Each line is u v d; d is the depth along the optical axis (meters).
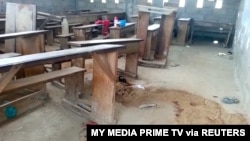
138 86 3.75
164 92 3.60
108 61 2.48
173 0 8.31
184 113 2.97
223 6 7.89
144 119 2.78
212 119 2.85
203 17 8.21
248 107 2.96
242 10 6.19
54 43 6.10
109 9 9.32
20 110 2.76
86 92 3.32
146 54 4.90
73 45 3.06
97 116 2.69
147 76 4.29
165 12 4.58
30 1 7.75
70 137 2.38
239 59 4.67
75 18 6.64
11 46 3.44
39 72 3.16
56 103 3.07
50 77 2.57
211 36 8.26
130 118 2.78
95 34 6.39
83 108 2.83
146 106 3.07
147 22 4.68
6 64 1.75
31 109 2.84
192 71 4.80
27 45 3.21
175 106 3.16
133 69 4.09
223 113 3.03
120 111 2.93
